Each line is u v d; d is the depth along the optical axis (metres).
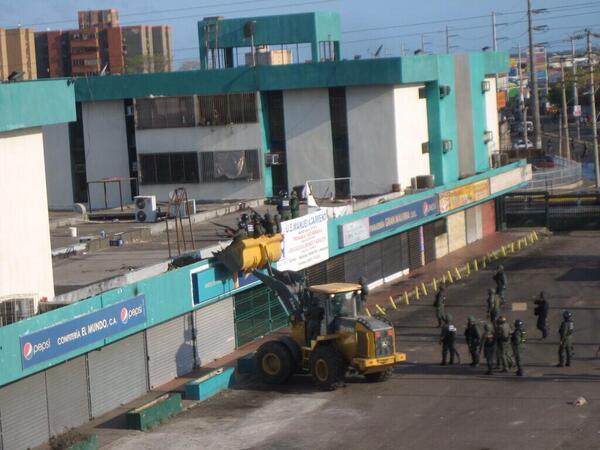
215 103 61.34
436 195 59.09
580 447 27.06
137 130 62.47
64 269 39.53
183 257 38.94
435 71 62.88
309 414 31.33
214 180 61.91
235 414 31.72
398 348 40.25
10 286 32.56
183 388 35.19
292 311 35.56
